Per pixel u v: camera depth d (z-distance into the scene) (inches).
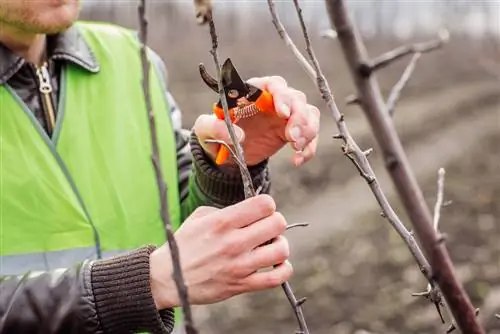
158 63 106.4
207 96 928.9
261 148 77.4
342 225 398.3
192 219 67.7
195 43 1497.3
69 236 88.9
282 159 565.0
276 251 63.9
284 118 71.6
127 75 99.7
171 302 67.1
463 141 700.0
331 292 288.5
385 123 38.3
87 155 92.9
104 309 68.0
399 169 38.8
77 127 93.2
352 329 251.9
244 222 63.8
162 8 1143.0
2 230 86.3
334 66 1245.1
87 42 99.0
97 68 97.0
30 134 89.4
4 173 87.2
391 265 314.5
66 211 89.0
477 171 546.0
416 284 287.9
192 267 64.3
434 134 754.2
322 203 454.3
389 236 362.9
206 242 64.2
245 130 75.4
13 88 91.0
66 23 86.8
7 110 89.2
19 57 90.7
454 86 1202.0
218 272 63.6
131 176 95.0
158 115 99.8
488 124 805.2
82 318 67.9
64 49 94.6
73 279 69.2
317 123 72.3
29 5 83.7
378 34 1568.7
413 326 246.1
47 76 93.9
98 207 91.6
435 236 40.8
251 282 63.9
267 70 1285.7
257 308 275.4
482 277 278.2
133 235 93.4
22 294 69.1
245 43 1689.2
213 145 78.7
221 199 83.5
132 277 67.6
